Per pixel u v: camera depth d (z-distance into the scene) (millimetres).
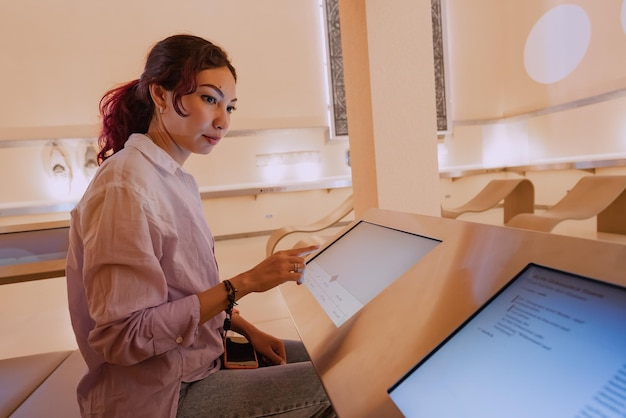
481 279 575
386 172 2127
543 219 3318
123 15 5395
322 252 1143
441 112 6617
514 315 488
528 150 6523
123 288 660
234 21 5773
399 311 638
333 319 767
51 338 2484
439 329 547
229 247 5215
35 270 2164
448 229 766
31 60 5156
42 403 1044
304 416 807
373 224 1095
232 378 854
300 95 6086
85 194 734
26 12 5105
